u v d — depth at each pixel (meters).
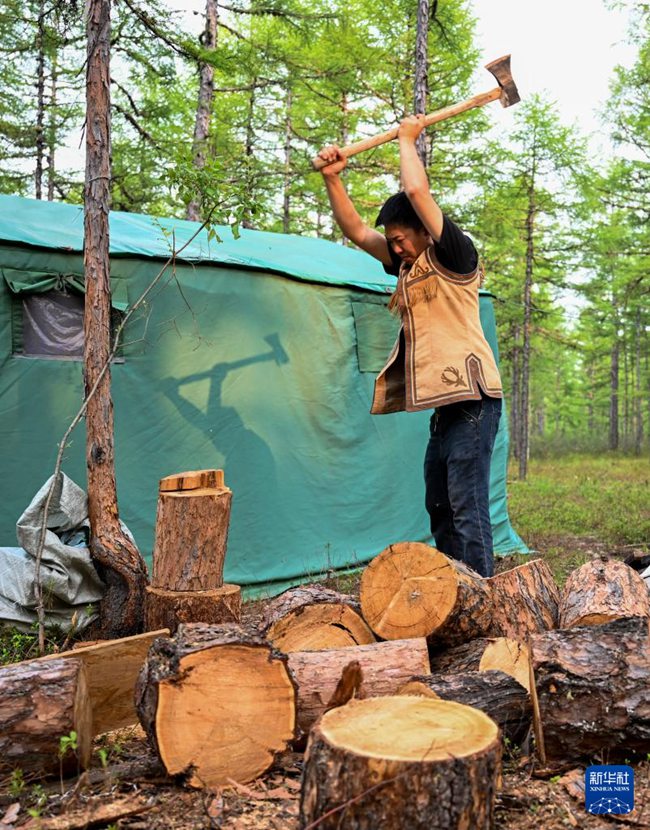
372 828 1.93
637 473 19.11
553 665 2.67
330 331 6.55
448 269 3.74
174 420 5.64
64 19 5.74
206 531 3.88
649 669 2.67
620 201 18.62
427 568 3.34
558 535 8.91
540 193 18.62
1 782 2.56
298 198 19.17
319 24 14.38
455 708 2.26
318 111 18.83
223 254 6.14
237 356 5.97
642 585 3.81
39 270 5.16
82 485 5.22
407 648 3.05
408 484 6.96
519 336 23.14
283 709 2.63
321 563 6.24
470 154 16.59
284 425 6.20
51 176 16.09
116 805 2.38
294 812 2.36
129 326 5.49
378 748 1.99
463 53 16.11
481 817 1.99
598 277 21.12
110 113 4.36
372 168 17.70
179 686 2.54
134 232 6.00
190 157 4.51
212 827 2.27
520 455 18.55
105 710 3.08
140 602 4.20
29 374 5.11
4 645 4.02
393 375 4.01
